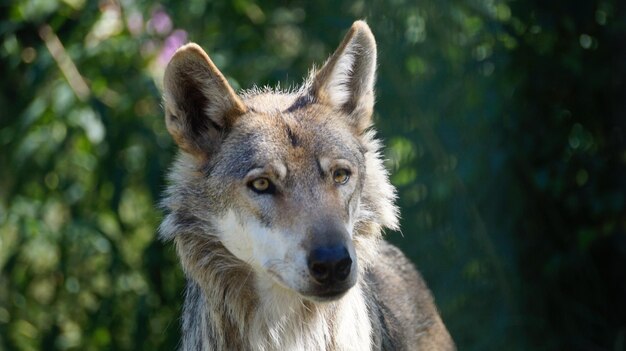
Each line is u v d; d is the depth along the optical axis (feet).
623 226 37.65
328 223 22.79
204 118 25.09
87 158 39.96
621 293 38.58
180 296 38.99
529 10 37.29
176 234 25.29
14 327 40.37
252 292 24.84
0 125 42.16
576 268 38.47
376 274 29.30
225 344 25.22
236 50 39.70
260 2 40.42
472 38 38.09
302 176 23.44
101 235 38.96
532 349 38.11
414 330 29.81
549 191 38.14
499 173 37.52
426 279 38.04
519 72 37.50
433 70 38.04
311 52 39.88
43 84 39.11
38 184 40.16
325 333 24.82
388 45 37.91
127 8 38.96
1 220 39.01
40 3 38.24
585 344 38.45
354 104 26.17
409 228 38.14
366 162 25.55
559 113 37.81
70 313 41.11
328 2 39.42
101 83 38.91
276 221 23.18
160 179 38.32
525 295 38.40
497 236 37.93
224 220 24.31
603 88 37.68
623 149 37.99
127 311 40.06
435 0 37.68
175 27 39.29
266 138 23.85
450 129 37.37
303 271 22.56
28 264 41.01
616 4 36.81
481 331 37.91
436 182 37.37
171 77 24.49
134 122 38.93
